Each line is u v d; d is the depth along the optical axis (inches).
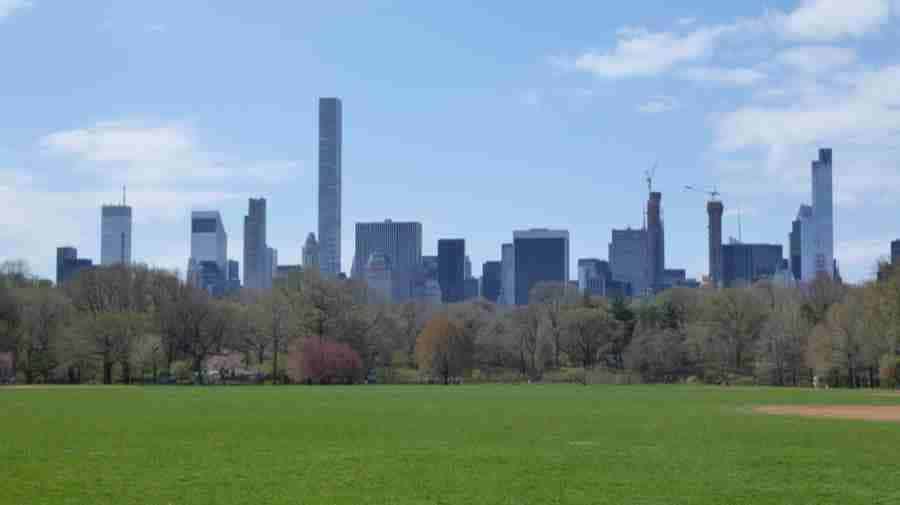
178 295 7500.0
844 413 3462.1
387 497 1557.6
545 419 3137.3
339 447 2253.9
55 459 2018.9
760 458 2043.6
